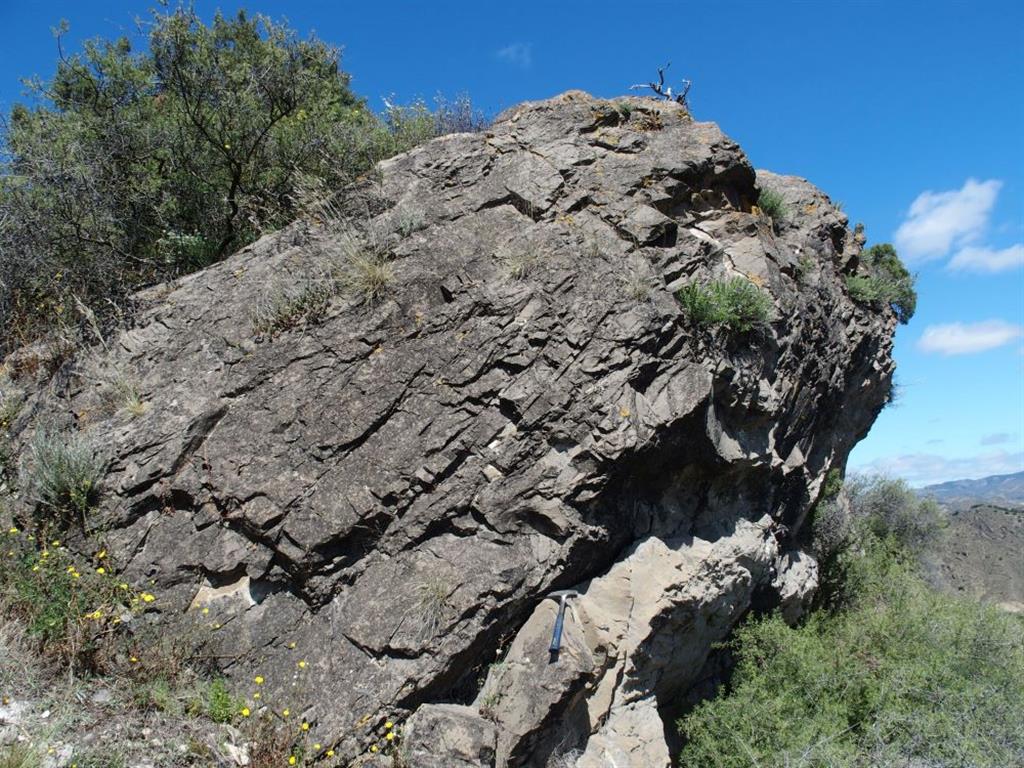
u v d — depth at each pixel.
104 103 8.73
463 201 7.55
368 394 5.93
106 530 5.50
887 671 7.34
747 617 7.78
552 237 6.91
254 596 5.30
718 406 6.89
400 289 6.57
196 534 5.49
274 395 6.04
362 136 9.35
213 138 8.89
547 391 5.86
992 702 6.84
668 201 7.77
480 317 6.30
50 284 7.81
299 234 7.62
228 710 4.68
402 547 5.40
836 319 9.56
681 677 6.93
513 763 4.91
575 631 5.37
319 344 6.31
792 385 8.09
